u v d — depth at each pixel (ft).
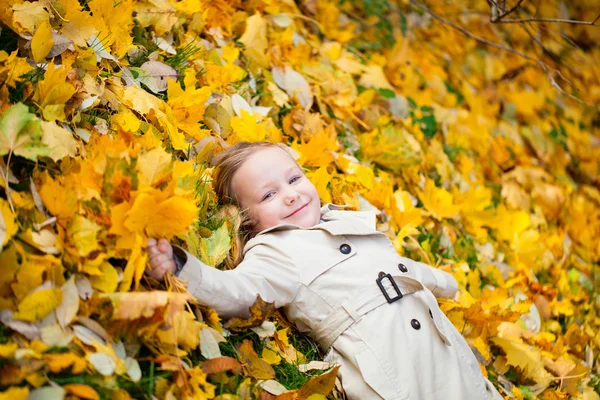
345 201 8.11
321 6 12.29
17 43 5.89
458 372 6.09
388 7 13.71
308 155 8.13
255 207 6.84
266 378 5.52
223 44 8.96
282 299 6.08
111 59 6.64
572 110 15.38
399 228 8.56
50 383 4.24
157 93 7.20
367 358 5.93
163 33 7.86
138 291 4.91
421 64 13.41
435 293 7.37
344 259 6.41
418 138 10.85
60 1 6.15
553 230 11.72
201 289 5.33
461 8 15.60
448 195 9.47
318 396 5.45
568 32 16.78
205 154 7.13
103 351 4.50
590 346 9.01
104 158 5.10
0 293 4.47
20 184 5.05
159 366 4.90
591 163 14.24
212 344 5.18
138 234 4.94
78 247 4.75
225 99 8.00
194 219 5.24
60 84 5.59
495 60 15.15
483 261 9.55
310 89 9.66
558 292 10.09
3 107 5.16
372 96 10.42
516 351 7.83
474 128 12.62
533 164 13.23
